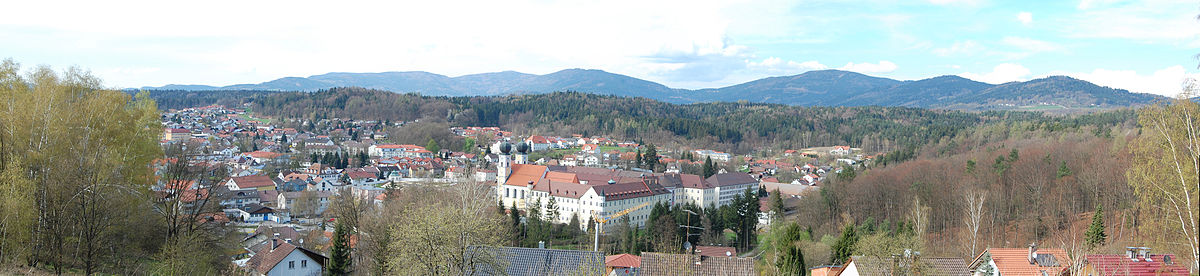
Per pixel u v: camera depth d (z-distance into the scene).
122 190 62.53
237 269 73.31
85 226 55.62
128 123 67.12
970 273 67.62
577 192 180.75
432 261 45.25
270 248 83.56
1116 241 98.75
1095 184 125.56
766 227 171.88
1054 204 127.75
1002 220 125.06
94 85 67.06
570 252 63.06
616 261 74.50
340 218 102.44
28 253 54.75
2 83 61.16
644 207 189.00
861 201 150.38
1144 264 58.69
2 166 55.41
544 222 152.38
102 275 59.56
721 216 147.00
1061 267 64.38
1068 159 150.75
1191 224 43.97
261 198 196.12
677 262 58.91
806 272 86.69
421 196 132.62
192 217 68.69
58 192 55.94
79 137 61.09
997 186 137.38
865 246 68.81
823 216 155.00
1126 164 121.44
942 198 138.12
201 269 64.81
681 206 177.38
